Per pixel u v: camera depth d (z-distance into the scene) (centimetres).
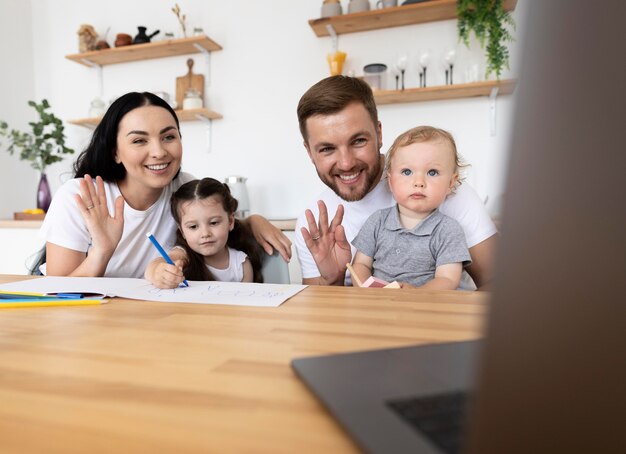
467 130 212
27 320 48
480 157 211
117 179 128
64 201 115
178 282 71
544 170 12
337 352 35
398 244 111
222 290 68
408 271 109
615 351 13
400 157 110
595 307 13
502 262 13
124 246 125
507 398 14
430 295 62
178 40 229
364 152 114
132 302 60
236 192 212
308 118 113
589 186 12
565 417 13
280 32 236
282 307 54
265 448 20
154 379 29
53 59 272
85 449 20
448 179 109
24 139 234
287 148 238
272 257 129
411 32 217
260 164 243
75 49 268
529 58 12
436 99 214
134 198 129
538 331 13
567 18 12
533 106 12
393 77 220
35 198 279
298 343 38
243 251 133
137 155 118
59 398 26
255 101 241
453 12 204
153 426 22
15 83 265
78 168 131
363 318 48
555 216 12
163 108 123
